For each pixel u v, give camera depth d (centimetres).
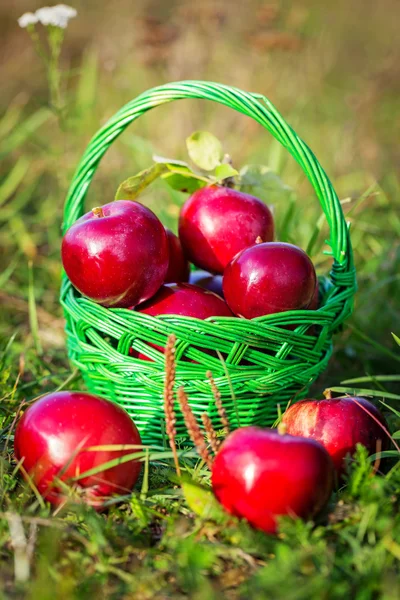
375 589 83
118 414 92
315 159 98
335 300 100
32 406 92
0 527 88
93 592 84
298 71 180
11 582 85
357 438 94
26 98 195
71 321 101
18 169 152
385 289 126
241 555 86
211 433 91
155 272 98
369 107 174
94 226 96
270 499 86
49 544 85
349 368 118
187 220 104
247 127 157
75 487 90
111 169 155
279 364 97
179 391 89
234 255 102
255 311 97
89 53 197
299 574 84
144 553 88
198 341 95
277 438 87
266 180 109
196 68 166
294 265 96
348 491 90
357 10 230
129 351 99
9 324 127
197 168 143
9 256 141
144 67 172
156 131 161
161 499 92
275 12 169
